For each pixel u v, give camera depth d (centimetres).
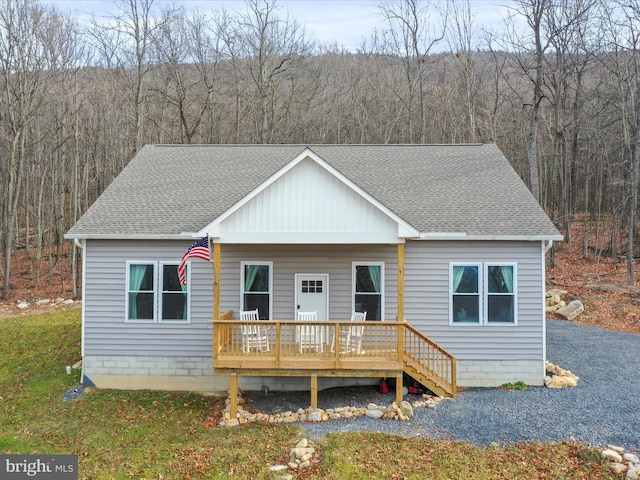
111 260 1354
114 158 3422
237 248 1362
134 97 3275
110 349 1353
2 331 1967
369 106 3872
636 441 941
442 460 902
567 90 3362
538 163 3566
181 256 1353
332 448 949
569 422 1038
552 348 1625
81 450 991
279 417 1148
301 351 1189
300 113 3722
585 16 2706
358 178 1608
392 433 1018
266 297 1365
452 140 3550
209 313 1352
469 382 1327
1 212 3478
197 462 931
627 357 1520
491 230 1305
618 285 2309
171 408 1212
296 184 1198
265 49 3381
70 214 3306
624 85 2820
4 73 2831
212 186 1573
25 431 1085
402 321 1164
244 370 1153
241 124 3634
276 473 880
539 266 1318
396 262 1352
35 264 3294
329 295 1358
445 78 4016
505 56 3375
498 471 863
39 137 3234
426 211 1404
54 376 1437
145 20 3077
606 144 3203
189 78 3534
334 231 1190
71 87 3222
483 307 1326
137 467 920
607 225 3281
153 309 1350
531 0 2494
